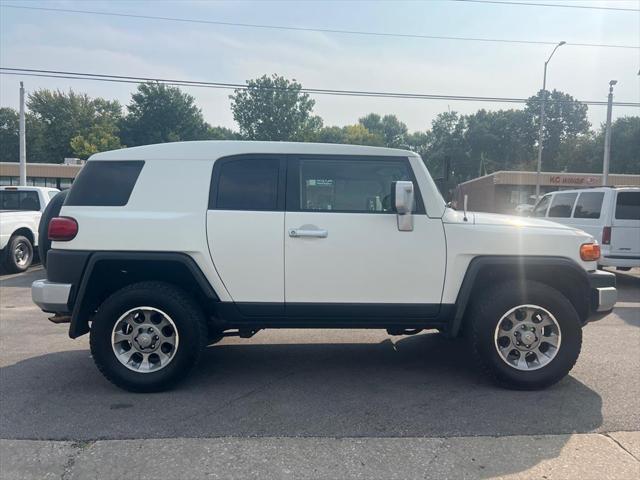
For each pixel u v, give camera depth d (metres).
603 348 5.89
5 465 3.27
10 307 8.22
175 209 4.52
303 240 4.48
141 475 3.15
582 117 77.94
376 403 4.30
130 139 68.12
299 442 3.58
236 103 69.81
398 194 4.24
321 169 4.64
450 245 4.55
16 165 39.22
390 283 4.54
